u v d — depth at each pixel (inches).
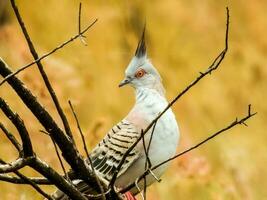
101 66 617.9
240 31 725.9
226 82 678.5
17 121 229.3
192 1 718.5
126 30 665.6
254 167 533.3
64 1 658.2
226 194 470.3
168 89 646.5
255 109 661.3
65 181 241.9
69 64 586.6
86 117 566.3
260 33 724.7
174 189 464.1
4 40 563.2
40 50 576.7
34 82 451.5
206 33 704.4
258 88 682.2
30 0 652.1
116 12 666.2
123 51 647.1
